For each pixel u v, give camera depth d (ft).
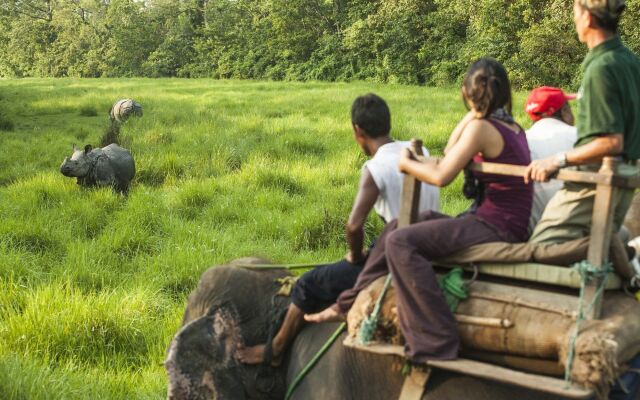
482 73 10.16
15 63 229.25
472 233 10.18
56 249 29.55
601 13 9.82
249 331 12.37
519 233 10.32
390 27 126.72
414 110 63.41
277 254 28.30
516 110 60.34
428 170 10.19
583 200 9.90
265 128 53.62
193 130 53.21
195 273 26.45
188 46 183.32
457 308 9.85
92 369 19.58
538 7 103.04
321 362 11.56
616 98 9.66
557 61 95.71
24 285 24.54
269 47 152.46
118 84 127.54
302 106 71.61
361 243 11.81
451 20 119.65
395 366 10.47
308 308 11.91
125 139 51.26
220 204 34.42
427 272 9.90
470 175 10.58
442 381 10.14
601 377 8.49
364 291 10.58
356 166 41.93
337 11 145.38
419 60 120.06
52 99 88.84
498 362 9.63
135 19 196.24
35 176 41.47
